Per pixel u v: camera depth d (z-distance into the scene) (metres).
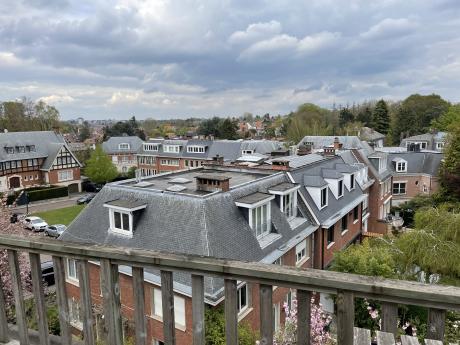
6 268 12.35
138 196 15.50
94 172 51.19
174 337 2.86
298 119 74.44
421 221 16.94
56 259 3.20
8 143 47.66
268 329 2.53
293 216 18.42
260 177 19.95
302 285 2.39
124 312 12.95
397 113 77.62
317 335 9.57
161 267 2.78
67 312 3.26
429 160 38.78
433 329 2.20
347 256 14.57
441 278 14.52
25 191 44.47
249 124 126.81
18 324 3.50
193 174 21.39
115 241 14.80
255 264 2.55
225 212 14.41
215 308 11.49
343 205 22.16
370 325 10.70
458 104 63.78
